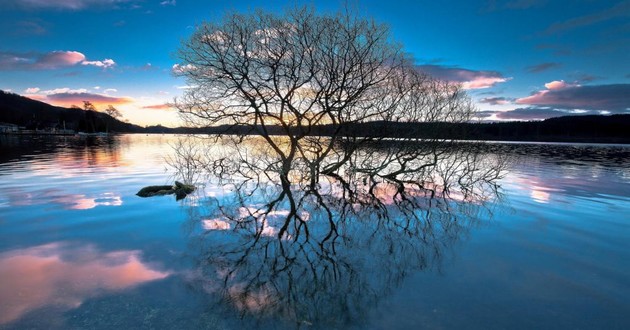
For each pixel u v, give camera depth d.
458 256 7.84
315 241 8.87
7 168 21.91
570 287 6.25
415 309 5.45
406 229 10.03
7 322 4.81
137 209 11.66
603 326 5.03
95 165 24.39
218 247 8.20
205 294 5.81
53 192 14.25
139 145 55.25
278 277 6.61
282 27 16.94
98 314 5.08
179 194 14.47
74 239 8.41
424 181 19.22
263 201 13.62
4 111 144.62
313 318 5.16
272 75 17.55
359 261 7.52
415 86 17.94
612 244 8.64
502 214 11.87
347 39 16.77
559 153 46.88
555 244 8.67
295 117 19.09
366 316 5.24
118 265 6.89
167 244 8.26
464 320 5.14
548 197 15.00
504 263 7.39
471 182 18.45
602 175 22.61
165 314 5.16
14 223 9.67
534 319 5.18
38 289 5.80
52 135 101.62
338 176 19.98
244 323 5.00
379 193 15.87
